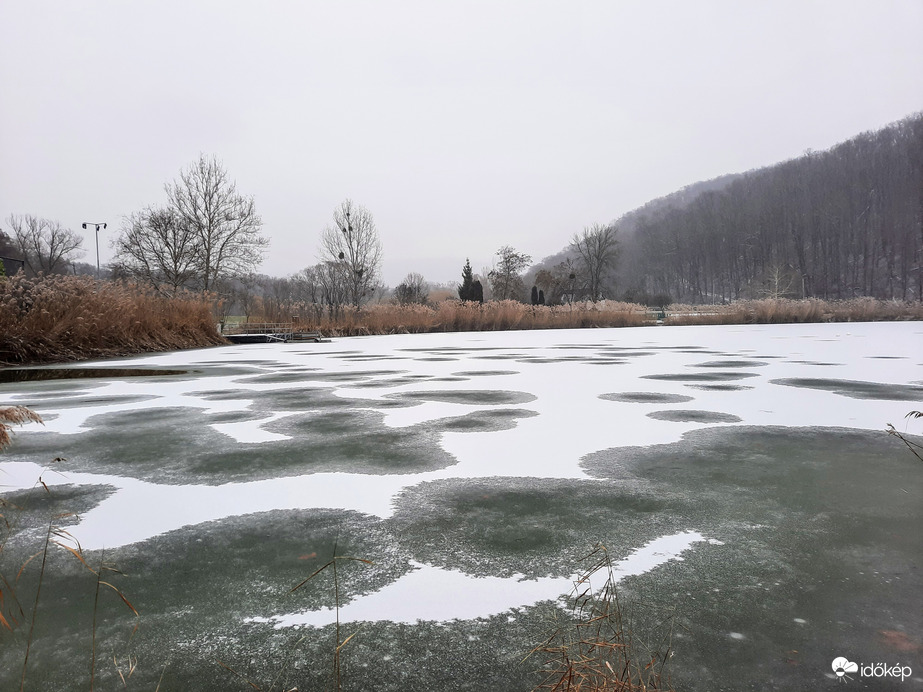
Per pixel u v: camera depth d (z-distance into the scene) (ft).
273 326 67.51
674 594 5.67
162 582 6.04
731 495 8.84
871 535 7.19
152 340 45.11
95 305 39.55
